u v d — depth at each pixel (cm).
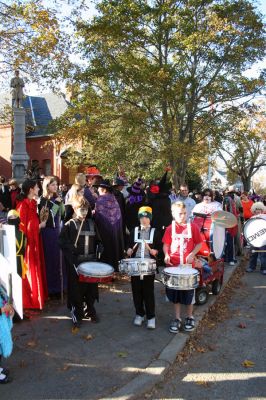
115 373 454
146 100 1609
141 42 1547
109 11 1513
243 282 931
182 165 1675
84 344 526
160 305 700
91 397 407
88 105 1572
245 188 4225
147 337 553
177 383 453
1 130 3503
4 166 3497
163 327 593
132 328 585
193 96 1608
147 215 592
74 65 1386
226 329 625
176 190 1634
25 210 620
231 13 1535
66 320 607
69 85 1534
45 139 3481
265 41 1562
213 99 1628
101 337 550
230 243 1077
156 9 1512
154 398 421
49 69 1291
